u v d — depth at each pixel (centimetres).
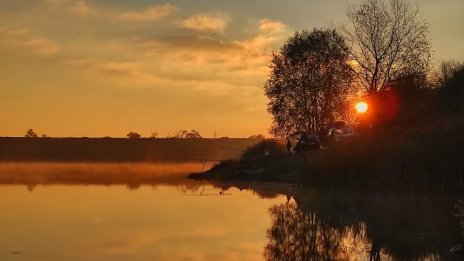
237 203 2948
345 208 2652
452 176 3103
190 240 1830
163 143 13262
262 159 5453
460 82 4844
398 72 5481
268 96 6488
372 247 1722
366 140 3750
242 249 1702
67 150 13225
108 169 7112
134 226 2108
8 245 1714
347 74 5859
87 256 1564
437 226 2059
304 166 3906
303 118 6275
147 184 4369
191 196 3334
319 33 6238
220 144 11869
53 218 2316
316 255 1630
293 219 2336
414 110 4922
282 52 6412
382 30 5553
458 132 3222
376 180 3403
